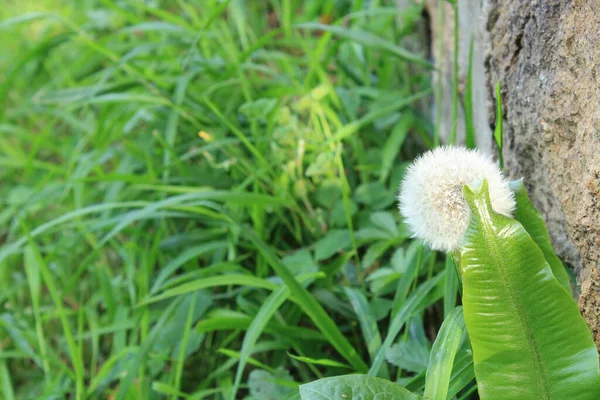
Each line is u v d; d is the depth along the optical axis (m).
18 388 0.75
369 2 0.98
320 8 1.07
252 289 0.69
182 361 0.63
